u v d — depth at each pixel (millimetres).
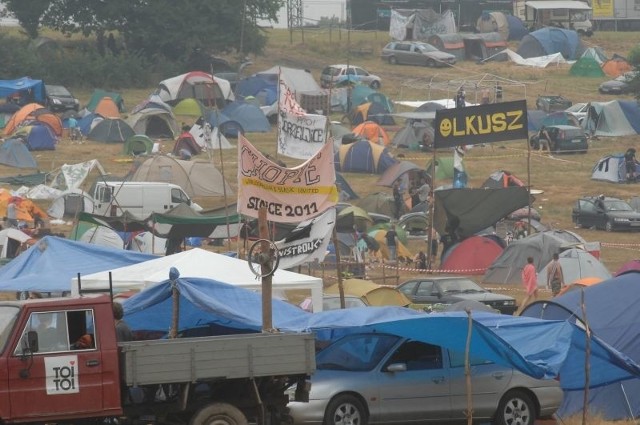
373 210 161500
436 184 183125
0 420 46656
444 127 123812
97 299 48406
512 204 127938
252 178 66625
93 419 48844
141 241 124125
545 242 120812
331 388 57156
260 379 51500
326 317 60469
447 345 57500
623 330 67625
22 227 140500
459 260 127312
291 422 52844
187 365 49000
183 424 50750
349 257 128875
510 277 121812
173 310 58312
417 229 152000
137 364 48375
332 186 67750
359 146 194375
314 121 93812
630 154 193000
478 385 59469
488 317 62062
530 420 60312
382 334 59750
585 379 58469
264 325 54750
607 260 137250
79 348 47906
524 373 58156
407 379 58406
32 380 47125
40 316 47688
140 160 175625
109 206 149500
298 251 73188
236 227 121812
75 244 85562
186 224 119625
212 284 60969
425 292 103125
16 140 191625
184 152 198250
